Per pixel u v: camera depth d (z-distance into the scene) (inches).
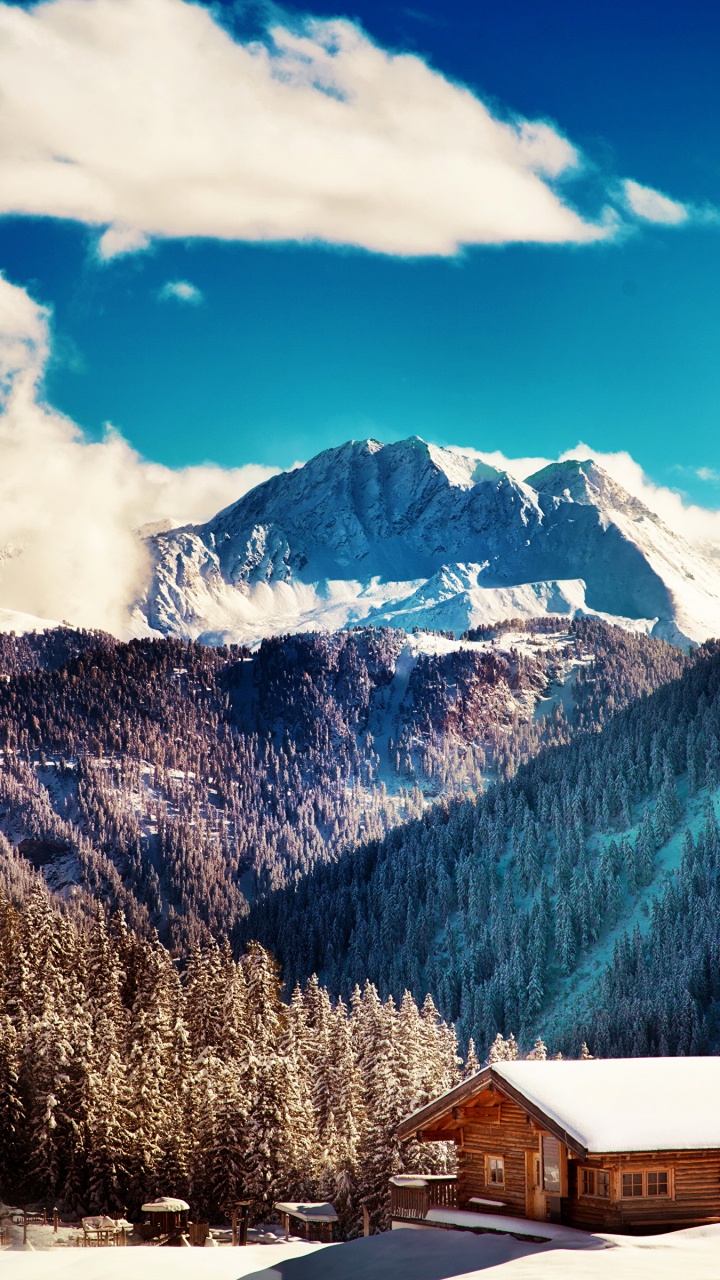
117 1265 1577.3
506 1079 1509.6
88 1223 2468.0
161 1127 3122.5
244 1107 2960.1
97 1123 3004.4
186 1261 1614.2
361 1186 2906.0
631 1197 1390.3
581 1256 1229.1
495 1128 1578.5
